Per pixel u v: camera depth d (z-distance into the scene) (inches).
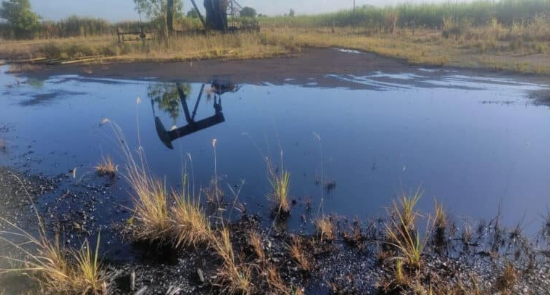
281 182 191.2
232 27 868.0
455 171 218.8
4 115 347.9
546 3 1010.1
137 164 240.4
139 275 146.2
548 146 248.1
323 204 190.7
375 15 1243.8
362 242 161.3
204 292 137.2
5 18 1216.8
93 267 144.5
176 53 660.1
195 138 283.3
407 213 169.2
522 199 188.7
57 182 219.3
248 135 283.9
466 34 783.7
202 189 208.5
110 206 193.9
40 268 138.6
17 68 592.1
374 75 475.2
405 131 282.2
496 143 255.3
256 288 137.9
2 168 238.1
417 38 807.7
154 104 377.4
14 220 183.6
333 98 376.8
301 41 757.9
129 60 626.8
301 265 148.2
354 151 249.9
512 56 561.6
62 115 345.4
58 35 1216.8
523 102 343.6
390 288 135.8
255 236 165.9
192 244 162.1
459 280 136.6
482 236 162.1
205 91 422.9
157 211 170.2
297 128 295.1
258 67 545.0
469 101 352.8
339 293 135.0
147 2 865.5
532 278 136.6
